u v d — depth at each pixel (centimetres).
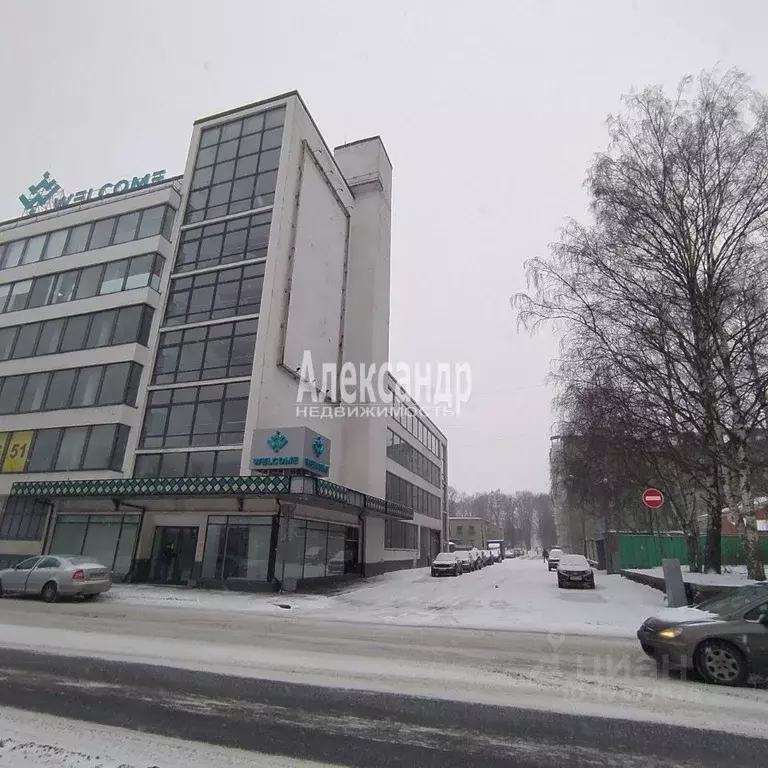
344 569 2680
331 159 3047
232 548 2036
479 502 13450
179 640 912
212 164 2728
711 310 1430
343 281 3056
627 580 2600
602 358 1505
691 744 460
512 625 1197
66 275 2789
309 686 624
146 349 2423
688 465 1516
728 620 688
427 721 510
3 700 553
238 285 2361
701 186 1469
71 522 2325
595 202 1573
